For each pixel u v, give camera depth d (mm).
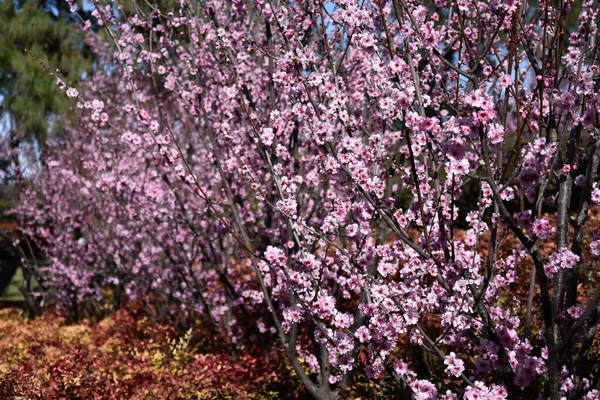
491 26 3904
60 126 12352
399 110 3018
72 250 10336
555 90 2883
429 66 4047
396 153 5160
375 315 3285
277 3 4965
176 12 6633
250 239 6012
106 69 11953
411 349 5199
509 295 5637
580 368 2982
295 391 5637
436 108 4477
